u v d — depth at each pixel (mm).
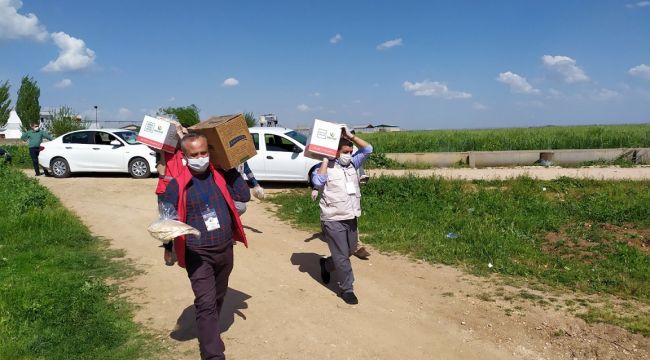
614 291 5707
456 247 7445
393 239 7992
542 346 4449
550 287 5883
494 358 4262
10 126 55500
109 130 15406
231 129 4051
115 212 10055
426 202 10633
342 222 5359
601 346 4383
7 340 4254
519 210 9672
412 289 5848
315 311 5160
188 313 5035
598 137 23469
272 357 4199
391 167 17891
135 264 6629
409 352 4332
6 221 8156
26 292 5266
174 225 3557
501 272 6445
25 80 47969
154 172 15391
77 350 4219
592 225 8688
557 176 14133
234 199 4242
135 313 5027
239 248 7598
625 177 13688
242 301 5418
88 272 6258
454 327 4824
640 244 7688
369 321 4938
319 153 5270
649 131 26484
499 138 24766
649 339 4457
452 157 19250
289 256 7223
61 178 15008
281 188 13406
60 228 8125
